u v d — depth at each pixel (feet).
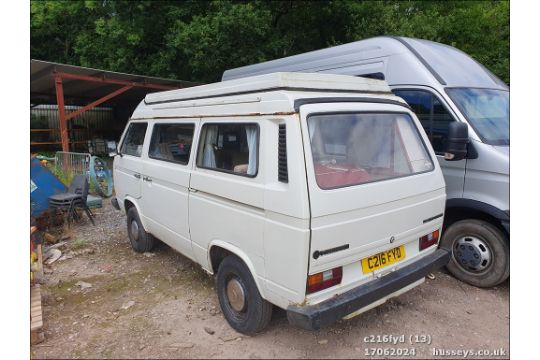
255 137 10.05
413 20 39.01
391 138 11.22
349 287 9.66
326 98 9.87
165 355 10.45
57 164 29.63
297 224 8.66
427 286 14.06
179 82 42.32
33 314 11.62
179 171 12.94
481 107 15.12
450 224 14.84
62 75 35.22
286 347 10.63
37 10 49.73
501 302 12.98
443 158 14.71
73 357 10.53
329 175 9.33
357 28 41.04
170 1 45.44
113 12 49.44
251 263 10.19
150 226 15.90
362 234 9.61
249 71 25.38
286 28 50.57
